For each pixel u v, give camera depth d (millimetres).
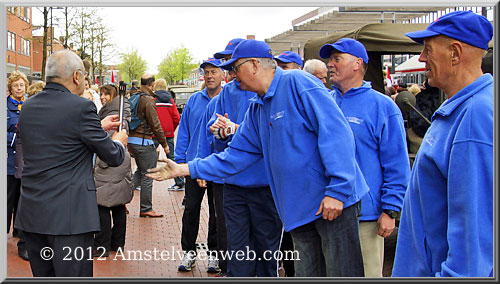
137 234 6848
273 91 3143
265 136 3271
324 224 3035
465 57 2076
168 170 3445
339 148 2916
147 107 7488
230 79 4988
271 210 4094
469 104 1980
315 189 3031
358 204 3125
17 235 6461
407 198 2309
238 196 4141
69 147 3350
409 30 6508
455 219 1968
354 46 3664
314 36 11094
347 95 3695
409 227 2279
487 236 1896
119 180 5738
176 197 9688
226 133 4270
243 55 3182
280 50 12281
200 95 5383
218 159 3496
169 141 10648
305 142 3037
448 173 2002
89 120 3373
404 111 6031
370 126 3602
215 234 5402
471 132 1934
